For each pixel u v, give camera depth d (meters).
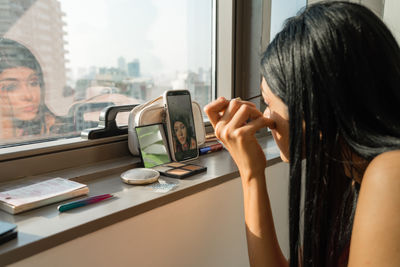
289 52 0.48
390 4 1.66
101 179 0.85
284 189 1.28
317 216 0.53
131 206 0.67
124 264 0.69
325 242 0.57
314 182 0.50
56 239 0.55
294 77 0.48
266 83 0.54
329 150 0.49
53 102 0.88
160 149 0.98
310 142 0.48
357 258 0.42
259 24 1.37
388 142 0.43
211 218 0.91
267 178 1.16
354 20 0.45
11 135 0.81
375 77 0.44
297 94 0.48
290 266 0.58
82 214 0.63
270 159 1.10
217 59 1.39
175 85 1.22
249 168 0.66
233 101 0.69
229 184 0.96
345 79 0.45
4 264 0.49
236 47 1.41
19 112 0.81
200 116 1.16
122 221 0.67
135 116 0.97
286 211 1.33
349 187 0.56
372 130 0.45
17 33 0.78
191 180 0.85
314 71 0.46
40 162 0.83
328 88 0.45
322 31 0.45
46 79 0.85
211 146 1.16
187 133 1.04
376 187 0.41
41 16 0.82
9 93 0.79
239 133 0.64
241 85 1.47
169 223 0.78
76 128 0.94
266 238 0.66
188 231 0.84
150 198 0.72
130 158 1.00
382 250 0.40
